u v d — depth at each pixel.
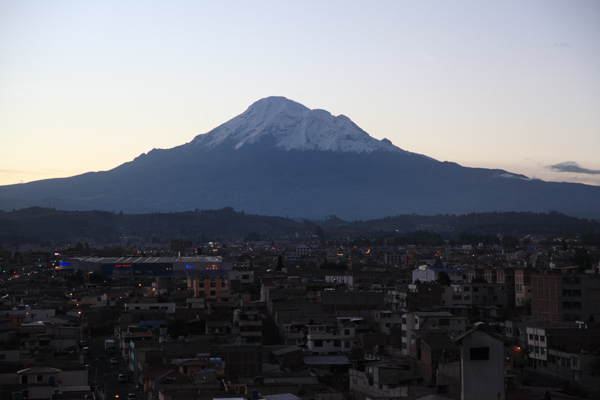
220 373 110.19
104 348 161.38
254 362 119.75
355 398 95.81
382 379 94.69
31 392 86.25
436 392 88.38
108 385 120.94
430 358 99.69
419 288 174.12
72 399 87.31
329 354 136.38
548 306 154.00
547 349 123.38
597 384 110.81
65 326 166.50
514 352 103.69
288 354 126.88
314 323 149.00
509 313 171.12
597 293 152.75
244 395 91.25
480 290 185.62
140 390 113.88
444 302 183.50
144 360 119.62
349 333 140.88
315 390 103.31
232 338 139.25
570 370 116.81
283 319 155.38
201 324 168.62
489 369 40.94
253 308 168.88
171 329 163.38
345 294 168.38
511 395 83.94
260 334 144.50
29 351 131.38
